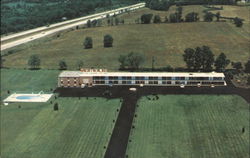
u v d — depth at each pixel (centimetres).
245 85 18050
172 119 14175
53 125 13950
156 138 12631
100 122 14062
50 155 11688
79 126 13775
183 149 11844
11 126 14012
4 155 11762
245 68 19975
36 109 15700
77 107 15688
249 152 11581
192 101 16025
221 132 13000
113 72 19412
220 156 11369
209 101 15975
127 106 15638
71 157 11519
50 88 18462
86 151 11869
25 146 12344
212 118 14200
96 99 16600
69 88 18400
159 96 16762
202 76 18188
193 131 13112
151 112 14912
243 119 14062
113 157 11456
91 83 18650
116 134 13012
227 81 18738
